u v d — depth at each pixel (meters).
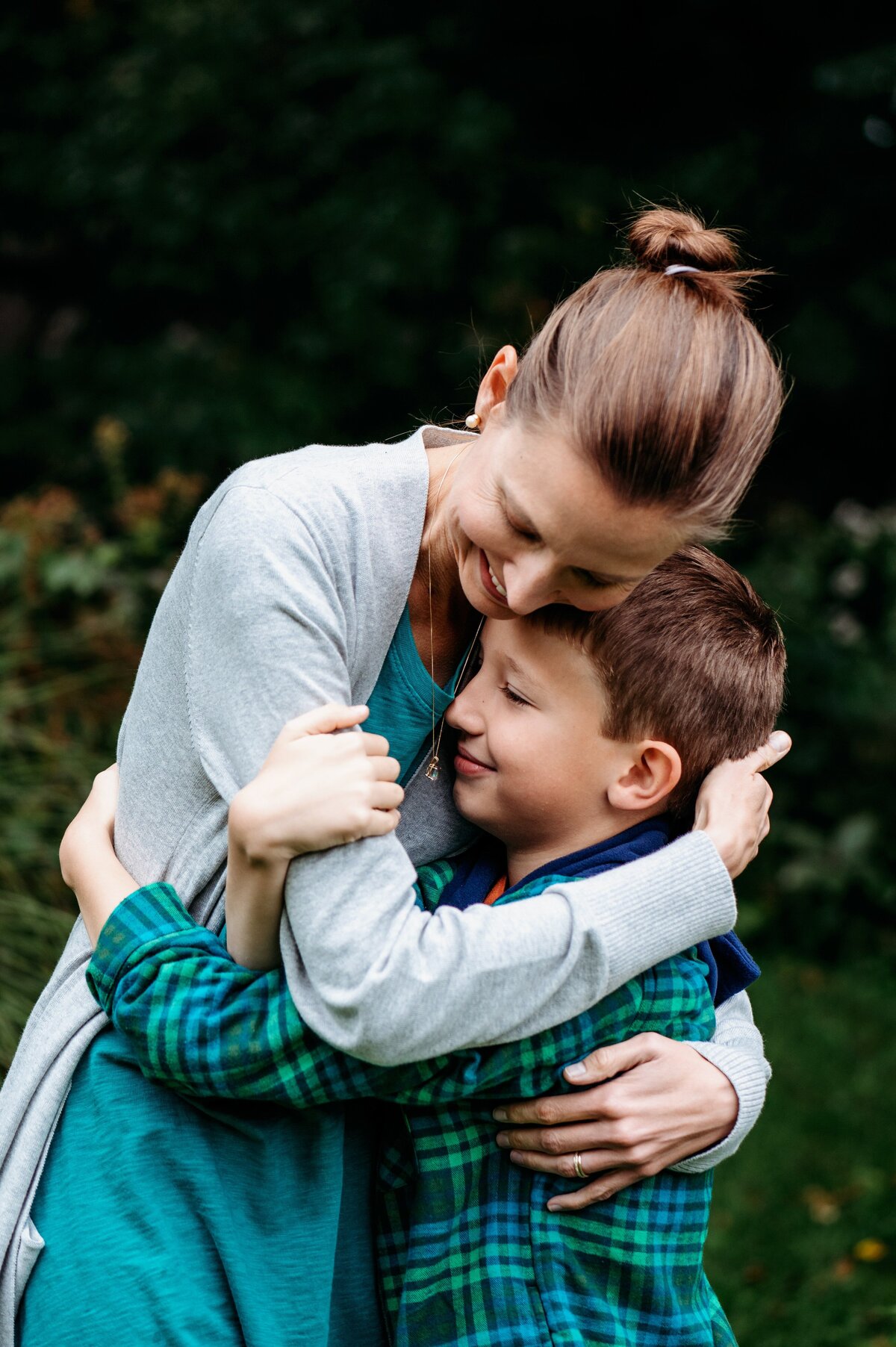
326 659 1.37
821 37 6.41
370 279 6.24
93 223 6.80
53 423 6.45
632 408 1.20
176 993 1.36
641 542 1.26
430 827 1.60
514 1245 1.48
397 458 1.46
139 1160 1.43
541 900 1.38
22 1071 1.53
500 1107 1.48
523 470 1.26
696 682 1.51
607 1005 1.47
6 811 3.53
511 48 6.70
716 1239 3.64
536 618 1.47
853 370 6.18
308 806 1.29
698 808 1.54
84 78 7.00
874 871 5.56
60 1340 1.38
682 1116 1.48
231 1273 1.40
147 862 1.51
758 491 6.70
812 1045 4.68
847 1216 3.76
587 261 6.40
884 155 6.23
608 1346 1.45
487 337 6.38
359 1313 1.53
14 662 3.86
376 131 6.41
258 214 6.44
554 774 1.51
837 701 5.82
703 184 6.27
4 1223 1.47
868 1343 3.20
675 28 6.49
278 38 6.74
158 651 1.49
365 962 1.29
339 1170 1.47
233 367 6.45
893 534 6.25
